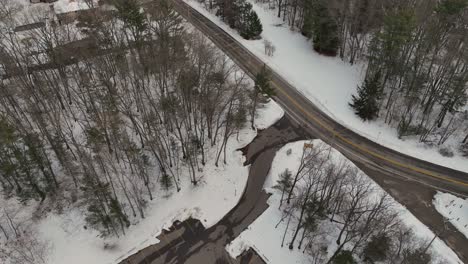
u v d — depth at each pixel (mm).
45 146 57031
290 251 50219
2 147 49594
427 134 65938
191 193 57156
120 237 51594
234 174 59844
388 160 62156
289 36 89062
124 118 62562
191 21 91875
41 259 48688
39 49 67250
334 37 78312
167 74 65438
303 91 74500
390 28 64750
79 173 55562
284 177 55844
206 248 50844
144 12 73250
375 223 47531
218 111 63781
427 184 58656
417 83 67812
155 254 50188
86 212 52500
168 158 60094
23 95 58344
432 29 66875
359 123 68625
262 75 62000
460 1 62750
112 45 65812
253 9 97812
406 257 45938
